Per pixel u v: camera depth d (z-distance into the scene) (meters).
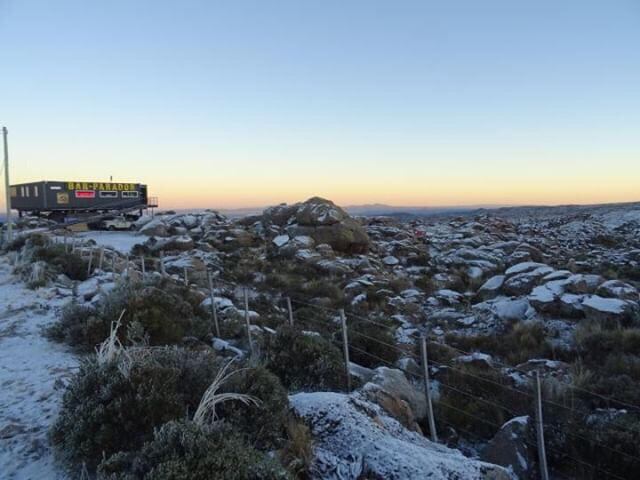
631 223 61.22
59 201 45.41
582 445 6.42
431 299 18.64
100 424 4.80
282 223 38.03
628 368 9.46
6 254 25.34
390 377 7.99
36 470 5.05
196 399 5.33
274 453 4.68
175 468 3.65
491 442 6.39
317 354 7.86
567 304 13.62
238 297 16.88
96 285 14.88
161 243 29.33
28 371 8.09
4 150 27.67
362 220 48.62
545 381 8.52
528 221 74.25
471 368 9.62
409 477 4.49
